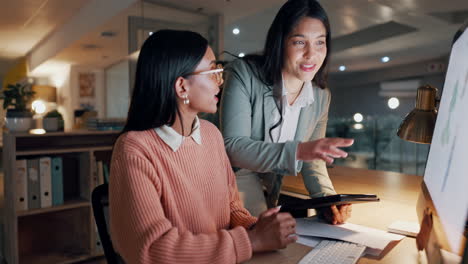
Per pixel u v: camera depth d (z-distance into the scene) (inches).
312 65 51.4
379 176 83.0
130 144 36.6
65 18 246.1
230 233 35.1
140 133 38.2
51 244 117.7
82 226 115.2
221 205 44.1
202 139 44.3
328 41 54.4
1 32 288.4
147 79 37.5
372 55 418.6
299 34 49.7
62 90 398.9
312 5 50.2
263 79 53.9
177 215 37.6
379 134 270.5
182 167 39.9
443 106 36.6
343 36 366.0
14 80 473.4
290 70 52.6
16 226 101.2
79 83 365.7
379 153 247.1
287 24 50.2
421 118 46.8
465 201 24.1
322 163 59.4
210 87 38.9
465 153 25.4
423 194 40.4
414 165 224.1
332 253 37.5
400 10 226.2
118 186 34.7
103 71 362.6
